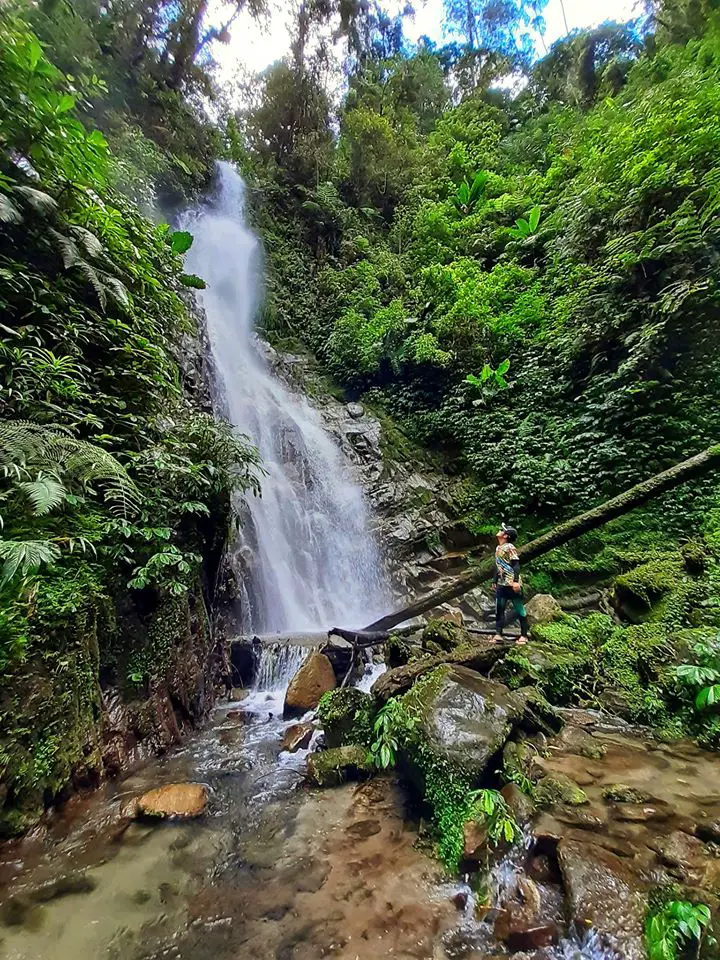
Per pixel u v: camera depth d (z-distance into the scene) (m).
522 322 11.23
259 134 19.27
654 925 1.99
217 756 4.10
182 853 2.84
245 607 7.58
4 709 2.82
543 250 12.20
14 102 4.29
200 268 13.71
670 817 2.79
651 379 8.48
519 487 9.61
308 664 5.16
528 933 2.14
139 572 4.04
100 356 4.98
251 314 14.75
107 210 5.59
